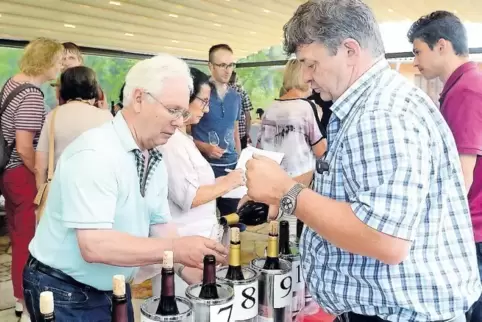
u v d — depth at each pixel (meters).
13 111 2.84
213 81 3.47
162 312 1.14
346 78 1.20
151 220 1.65
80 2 4.96
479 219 2.09
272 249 1.41
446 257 1.21
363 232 1.07
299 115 3.15
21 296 3.03
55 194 1.47
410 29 2.26
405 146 1.06
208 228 2.20
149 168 1.57
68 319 1.50
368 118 1.10
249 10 6.18
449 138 1.20
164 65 1.43
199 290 1.26
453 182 1.23
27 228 2.99
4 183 2.95
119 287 1.04
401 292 1.17
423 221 1.19
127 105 1.45
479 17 5.88
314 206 1.13
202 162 2.21
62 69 3.33
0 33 5.31
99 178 1.34
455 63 2.10
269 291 1.35
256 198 1.23
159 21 6.13
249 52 8.71
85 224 1.34
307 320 1.48
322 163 1.23
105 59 7.49
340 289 1.24
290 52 1.26
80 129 2.58
